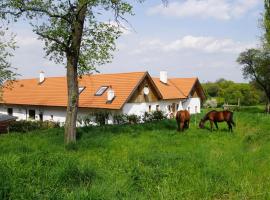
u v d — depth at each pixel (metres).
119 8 16.78
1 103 49.81
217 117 22.81
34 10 16.50
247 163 11.27
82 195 7.12
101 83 41.91
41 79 49.94
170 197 7.82
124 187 8.13
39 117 45.94
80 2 16.53
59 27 17.58
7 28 18.77
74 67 17.97
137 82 39.06
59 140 18.09
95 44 18.05
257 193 8.09
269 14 48.16
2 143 16.69
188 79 55.09
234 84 86.94
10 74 25.50
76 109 17.98
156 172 9.55
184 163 11.12
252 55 59.78
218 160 11.72
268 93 61.66
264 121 26.44
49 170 8.62
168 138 18.55
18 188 7.12
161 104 45.16
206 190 8.37
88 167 9.20
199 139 18.69
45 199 6.98
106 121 31.58
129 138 18.36
